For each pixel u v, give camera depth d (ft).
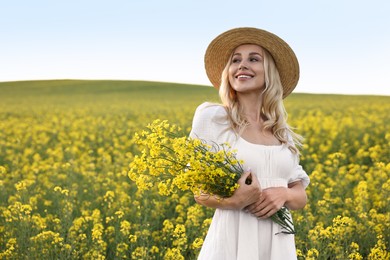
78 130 74.59
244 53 12.03
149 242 21.47
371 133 57.88
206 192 10.83
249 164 11.29
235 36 12.13
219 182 10.65
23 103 149.48
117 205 26.27
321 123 67.15
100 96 186.70
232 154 11.27
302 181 12.35
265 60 12.02
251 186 10.76
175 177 11.09
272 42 12.00
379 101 135.64
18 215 21.75
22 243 20.30
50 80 257.14
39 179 34.68
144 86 227.81
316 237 18.63
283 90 13.01
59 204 25.12
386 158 40.29
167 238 22.11
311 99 159.74
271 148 11.51
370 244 20.90
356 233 21.61
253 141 11.67
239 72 11.85
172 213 27.48
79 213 26.81
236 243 11.22
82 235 20.53
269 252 11.40
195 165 10.43
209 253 11.32
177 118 84.02
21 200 24.91
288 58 12.28
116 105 136.87
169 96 185.78
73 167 35.81
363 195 25.07
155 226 23.82
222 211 11.39
